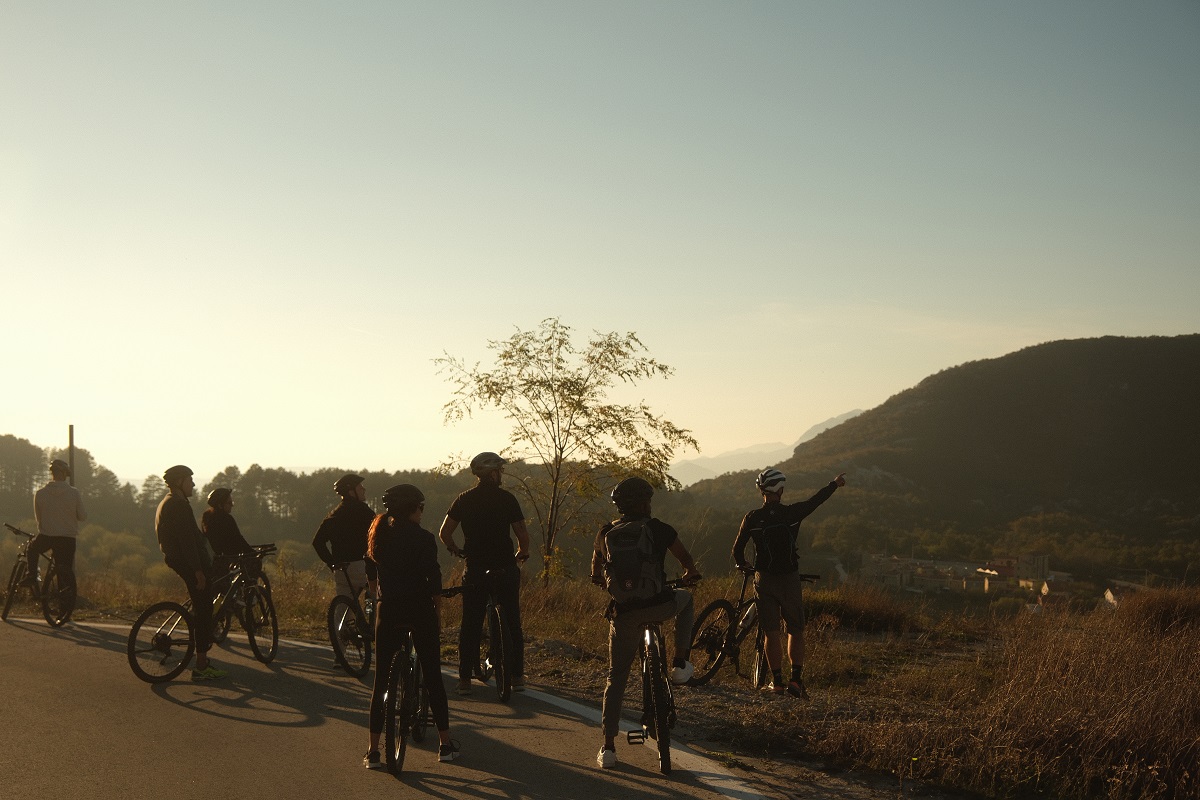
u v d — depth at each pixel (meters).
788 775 5.76
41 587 11.45
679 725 6.88
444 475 17.86
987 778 5.69
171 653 8.09
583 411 17.34
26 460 133.38
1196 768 5.65
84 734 6.40
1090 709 6.43
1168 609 12.02
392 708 5.61
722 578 14.39
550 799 5.15
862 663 9.88
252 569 9.00
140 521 121.31
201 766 5.70
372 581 6.16
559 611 13.03
